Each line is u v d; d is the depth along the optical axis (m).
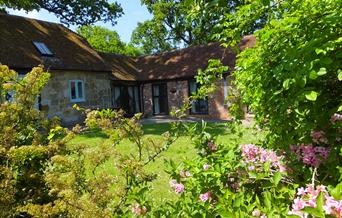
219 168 2.65
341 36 2.51
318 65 2.36
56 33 21.05
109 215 2.40
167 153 8.64
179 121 3.54
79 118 19.30
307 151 2.61
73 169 2.65
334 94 2.69
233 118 4.52
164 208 2.95
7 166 2.89
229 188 2.68
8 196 2.68
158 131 14.48
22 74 16.52
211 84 4.23
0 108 3.07
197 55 23.14
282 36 2.82
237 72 3.67
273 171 2.69
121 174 2.90
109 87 21.55
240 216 2.07
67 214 2.59
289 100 2.47
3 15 19.11
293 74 2.35
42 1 22.88
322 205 1.49
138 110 24.09
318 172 2.64
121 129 3.08
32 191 3.16
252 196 2.50
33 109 3.28
